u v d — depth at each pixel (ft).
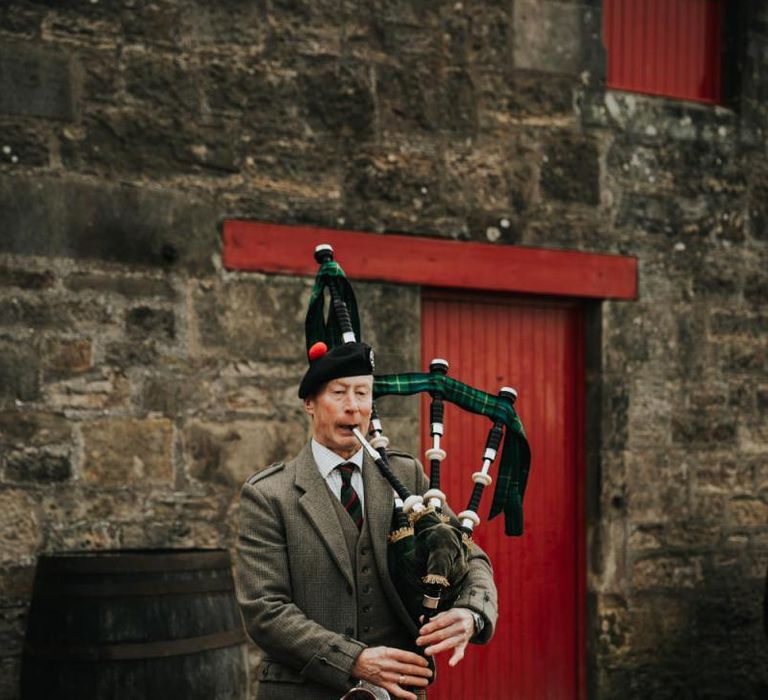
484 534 19.08
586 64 19.69
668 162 20.34
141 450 16.15
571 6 19.58
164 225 16.48
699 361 20.42
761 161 21.21
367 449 9.65
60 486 15.65
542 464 19.58
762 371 20.98
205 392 16.61
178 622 13.80
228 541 16.61
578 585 19.76
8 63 15.72
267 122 17.25
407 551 9.39
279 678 9.53
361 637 9.57
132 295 16.25
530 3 19.27
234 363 16.81
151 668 13.64
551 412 19.71
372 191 17.92
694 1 21.26
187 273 16.60
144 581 13.73
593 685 19.43
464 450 18.99
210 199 16.80
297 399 17.17
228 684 14.23
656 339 20.08
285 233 17.22
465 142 18.66
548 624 19.47
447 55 18.60
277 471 10.00
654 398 20.01
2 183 15.60
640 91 20.33
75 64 16.08
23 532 15.40
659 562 19.92
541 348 19.67
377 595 9.62
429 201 18.33
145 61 16.51
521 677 19.20
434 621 9.18
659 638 19.85
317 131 17.57
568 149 19.48
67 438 15.74
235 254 16.89
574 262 19.42
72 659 13.58
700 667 20.17
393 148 18.11
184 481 16.39
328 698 9.38
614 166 19.86
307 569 9.58
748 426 20.79
